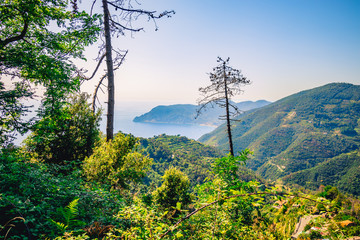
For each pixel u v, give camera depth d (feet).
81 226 10.48
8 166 14.08
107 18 28.53
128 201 16.47
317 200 5.55
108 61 28.89
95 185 19.93
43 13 21.17
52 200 12.98
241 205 9.68
